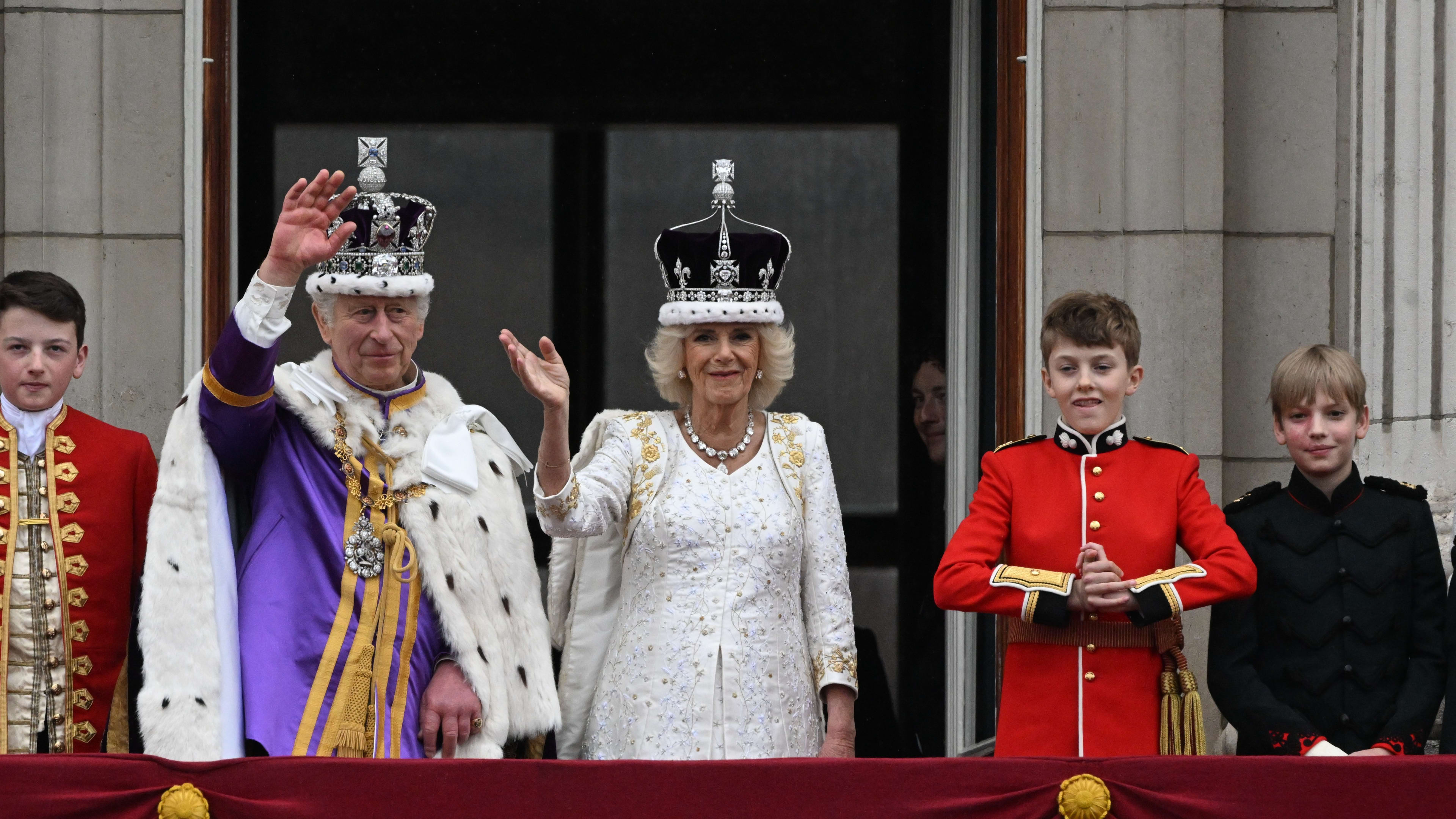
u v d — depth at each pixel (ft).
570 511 41.91
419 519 42.63
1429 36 55.42
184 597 40.29
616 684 43.32
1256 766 35.19
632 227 65.05
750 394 46.78
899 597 64.03
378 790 34.65
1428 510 43.14
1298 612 41.83
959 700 61.72
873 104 65.21
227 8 59.98
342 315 43.47
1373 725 40.91
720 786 34.99
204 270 58.08
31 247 57.00
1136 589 39.60
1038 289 58.70
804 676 44.16
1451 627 41.06
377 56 63.93
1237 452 60.13
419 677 42.11
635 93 65.21
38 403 43.57
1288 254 60.34
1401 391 55.42
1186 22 58.95
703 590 43.27
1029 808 35.06
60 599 42.68
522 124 64.80
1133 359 43.73
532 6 65.00
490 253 64.49
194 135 57.62
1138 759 35.42
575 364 64.59
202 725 39.37
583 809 34.76
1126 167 58.90
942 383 64.49
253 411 41.34
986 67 62.90
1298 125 60.59
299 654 40.91
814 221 65.10
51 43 57.21
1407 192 55.93
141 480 45.11
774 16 65.51
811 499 45.75
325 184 40.24
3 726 41.78
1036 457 43.68
